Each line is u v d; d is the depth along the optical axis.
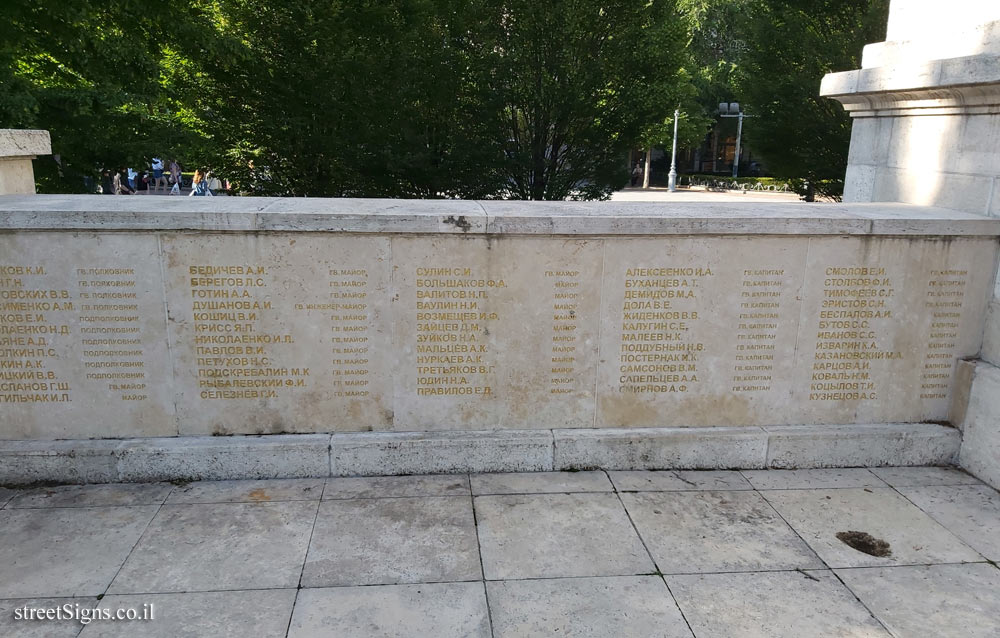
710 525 4.08
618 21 11.62
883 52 5.75
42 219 4.12
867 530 4.05
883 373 4.86
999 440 4.52
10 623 3.15
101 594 3.36
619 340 4.66
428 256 4.41
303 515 4.11
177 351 4.44
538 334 4.61
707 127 40.00
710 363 4.74
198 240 4.27
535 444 4.66
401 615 3.24
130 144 10.37
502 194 12.08
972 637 3.15
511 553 3.76
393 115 10.88
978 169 4.80
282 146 11.05
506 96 11.52
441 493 4.40
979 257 4.70
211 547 3.77
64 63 9.96
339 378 4.57
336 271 4.39
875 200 5.96
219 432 4.59
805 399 4.86
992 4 4.77
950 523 4.14
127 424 4.53
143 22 9.38
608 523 4.08
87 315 4.34
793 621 3.24
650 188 42.72
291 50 10.55
